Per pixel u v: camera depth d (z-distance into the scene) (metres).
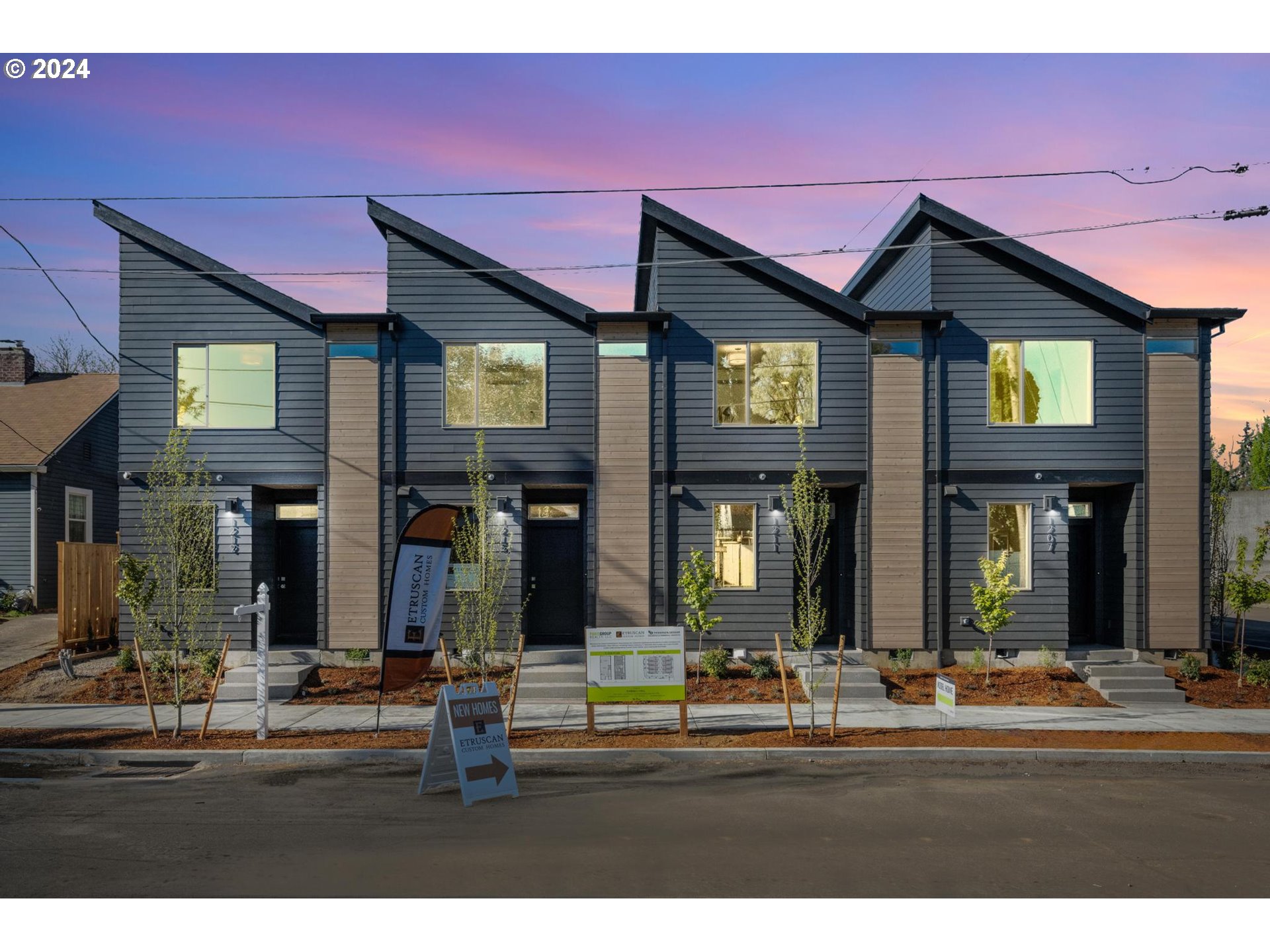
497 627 17.80
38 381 30.28
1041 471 17.86
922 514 17.77
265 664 13.16
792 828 9.19
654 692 13.34
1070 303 18.02
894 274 20.22
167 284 18.11
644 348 17.86
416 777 11.46
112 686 16.44
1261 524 41.84
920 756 12.61
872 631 17.66
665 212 17.73
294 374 18.05
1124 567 18.23
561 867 7.94
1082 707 15.69
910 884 7.56
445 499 17.89
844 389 17.97
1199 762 12.49
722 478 17.84
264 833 8.98
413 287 18.02
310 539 19.39
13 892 7.30
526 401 18.03
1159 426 17.95
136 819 9.48
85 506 27.56
